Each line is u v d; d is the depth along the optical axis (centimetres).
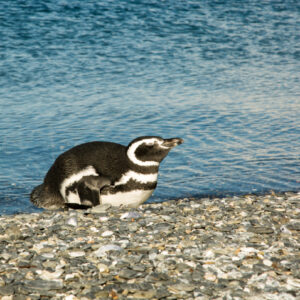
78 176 2402
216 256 1691
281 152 3397
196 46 7312
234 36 7925
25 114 4294
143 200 2434
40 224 2069
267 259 1661
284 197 2523
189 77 5725
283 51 7156
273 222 2053
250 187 2819
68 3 8756
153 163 2358
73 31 7662
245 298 1434
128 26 8069
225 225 2002
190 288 1483
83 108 4484
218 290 1477
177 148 3472
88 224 2036
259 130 3875
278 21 8906
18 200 2667
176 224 2016
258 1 10131
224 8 9494
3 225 2058
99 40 7356
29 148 3481
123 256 1702
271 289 1478
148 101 4719
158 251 1738
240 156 3316
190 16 8775
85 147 2462
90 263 1650
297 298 1433
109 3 8888
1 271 1582
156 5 9038
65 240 1852
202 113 4331
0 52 6650
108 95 4941
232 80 5594
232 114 4300
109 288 1494
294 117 4216
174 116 4244
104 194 2392
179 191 2773
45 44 7069
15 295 1457
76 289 1493
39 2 8694
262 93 5034
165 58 6644
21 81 5491
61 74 5806
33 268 1609
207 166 3147
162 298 1445
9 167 3152
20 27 7675
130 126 3991
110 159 2397
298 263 1633
